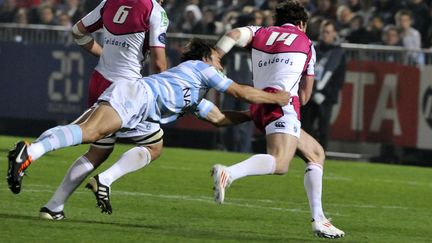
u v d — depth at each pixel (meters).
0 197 28.94
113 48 26.67
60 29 58.16
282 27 25.59
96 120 23.22
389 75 51.78
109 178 24.33
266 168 23.83
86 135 23.06
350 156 52.25
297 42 25.12
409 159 52.09
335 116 52.03
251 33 25.31
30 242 20.88
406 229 27.98
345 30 58.06
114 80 26.67
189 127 54.28
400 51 52.19
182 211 28.86
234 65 52.34
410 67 51.56
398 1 60.41
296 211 30.45
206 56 24.81
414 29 57.47
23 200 28.62
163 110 24.20
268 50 25.08
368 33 57.16
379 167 48.44
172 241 22.16
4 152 43.56
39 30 58.50
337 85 51.25
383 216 30.69
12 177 22.16
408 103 51.56
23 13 66.25
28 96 56.81
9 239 21.05
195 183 36.56
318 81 51.00
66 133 22.84
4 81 57.38
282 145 24.30
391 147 52.09
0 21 67.88
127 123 23.66
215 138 53.84
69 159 42.19
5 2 70.06
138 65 26.75
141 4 26.38
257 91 24.25
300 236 24.92
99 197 24.20
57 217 24.81
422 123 51.50
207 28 59.41
